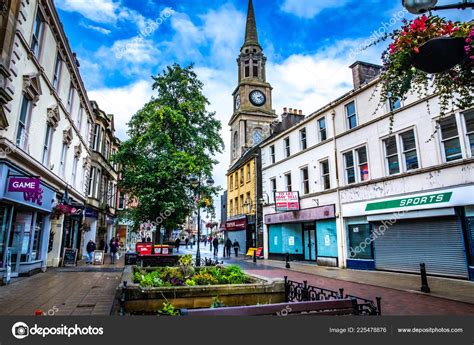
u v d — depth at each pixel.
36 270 13.54
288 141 23.42
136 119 21.06
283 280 6.87
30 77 11.01
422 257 12.74
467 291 9.12
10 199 10.12
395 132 14.44
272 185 25.02
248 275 7.85
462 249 11.31
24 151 10.86
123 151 20.06
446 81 5.08
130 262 17.62
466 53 4.02
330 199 18.11
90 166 23.16
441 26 4.34
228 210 36.41
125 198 35.81
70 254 17.03
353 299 4.50
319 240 18.88
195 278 7.05
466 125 11.65
